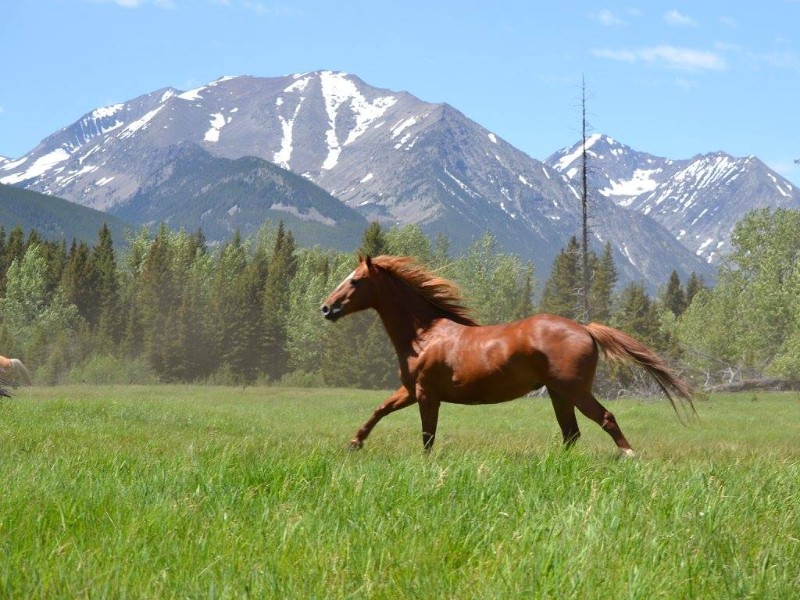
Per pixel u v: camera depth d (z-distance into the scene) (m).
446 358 10.89
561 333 10.32
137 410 19.98
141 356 103.88
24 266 114.44
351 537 4.97
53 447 10.18
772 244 79.50
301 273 117.88
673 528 5.38
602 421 10.14
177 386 65.81
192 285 117.06
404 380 11.45
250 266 121.19
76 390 47.09
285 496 6.25
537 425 22.73
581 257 50.47
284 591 4.05
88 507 5.69
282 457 8.31
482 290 114.50
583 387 10.21
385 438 14.51
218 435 13.40
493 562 4.54
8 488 6.12
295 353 103.38
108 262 128.38
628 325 87.56
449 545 4.84
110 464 7.83
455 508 5.71
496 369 10.53
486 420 24.83
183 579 4.25
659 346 85.50
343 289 11.55
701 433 20.95
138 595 4.00
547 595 4.00
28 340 101.81
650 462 8.75
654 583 4.22
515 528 5.30
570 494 6.36
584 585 4.14
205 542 4.79
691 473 7.59
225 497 6.04
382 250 98.00
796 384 56.62
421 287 11.41
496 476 6.70
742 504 6.17
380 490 6.19
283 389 62.06
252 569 4.33
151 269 121.50
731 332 80.44
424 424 11.16
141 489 6.31
